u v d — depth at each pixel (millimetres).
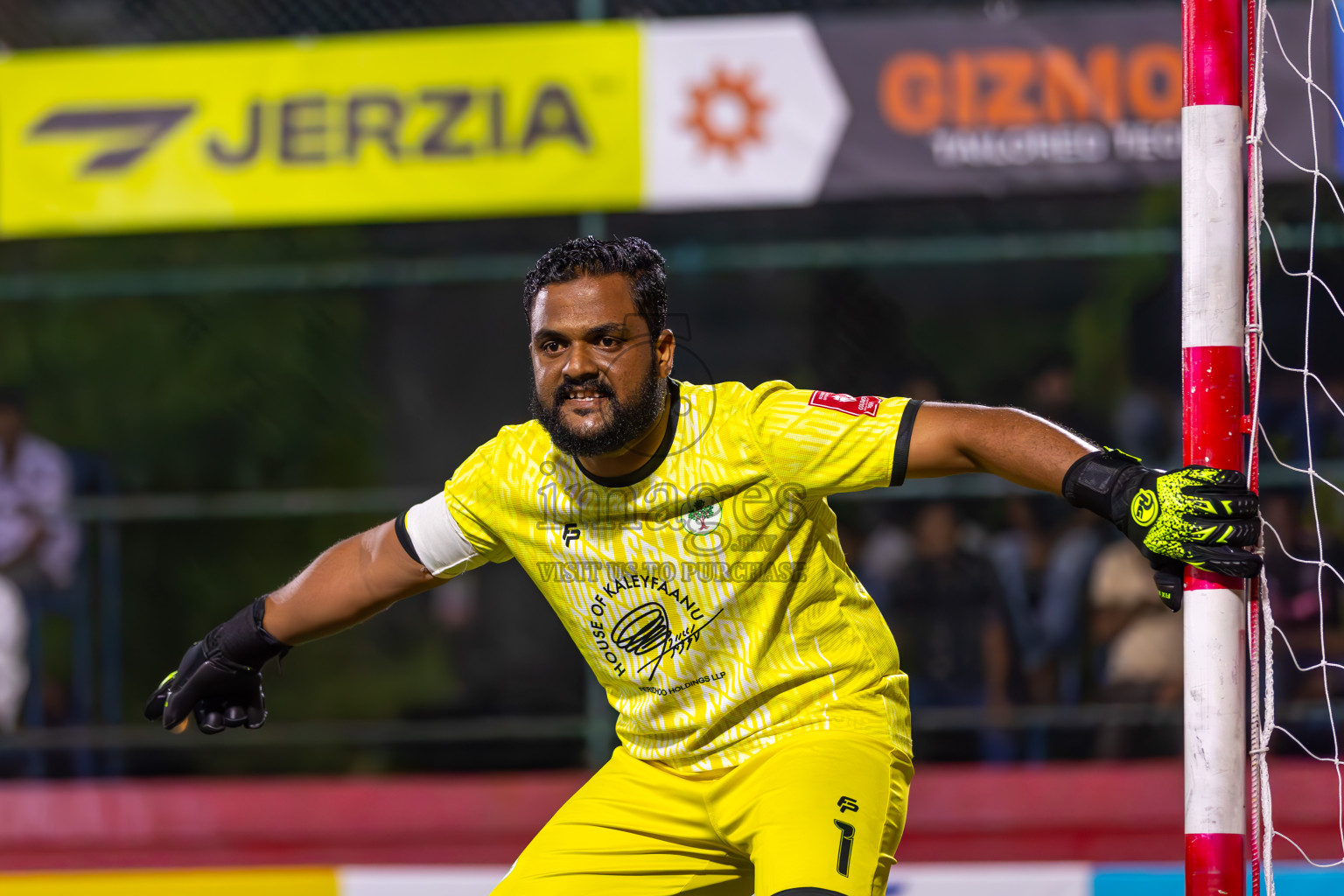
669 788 9250
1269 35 19266
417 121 21219
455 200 21172
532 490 8859
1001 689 23359
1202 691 8000
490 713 31359
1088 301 32250
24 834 21609
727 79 20859
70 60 21641
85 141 21562
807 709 8758
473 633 31719
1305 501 22328
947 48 20625
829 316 31281
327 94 21344
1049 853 19156
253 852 20797
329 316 35344
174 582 33844
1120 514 7527
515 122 21125
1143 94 20375
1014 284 32250
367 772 26453
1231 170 8219
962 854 19266
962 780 20844
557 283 8188
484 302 35281
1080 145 20422
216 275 27734
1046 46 20484
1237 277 8195
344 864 20031
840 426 8180
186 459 35219
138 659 33219
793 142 20781
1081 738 23156
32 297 35406
